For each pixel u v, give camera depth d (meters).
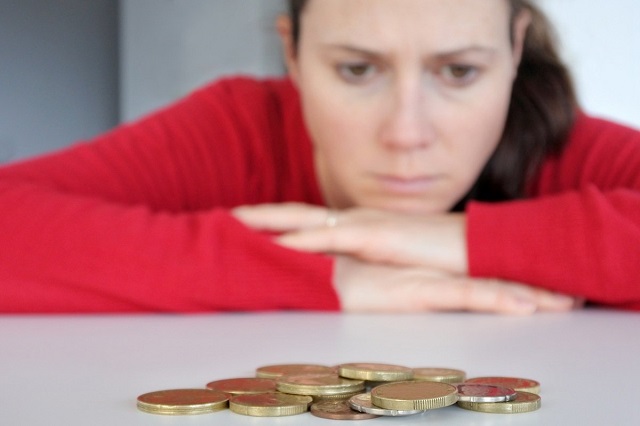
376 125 0.97
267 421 0.38
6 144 2.99
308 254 0.84
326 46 0.96
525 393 0.42
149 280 0.82
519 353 0.58
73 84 3.12
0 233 0.84
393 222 0.91
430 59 0.94
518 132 1.14
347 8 0.93
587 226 0.86
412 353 0.59
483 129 0.99
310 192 1.24
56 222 0.85
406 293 0.84
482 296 0.84
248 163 1.25
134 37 3.15
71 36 3.10
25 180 1.05
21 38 3.00
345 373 0.45
